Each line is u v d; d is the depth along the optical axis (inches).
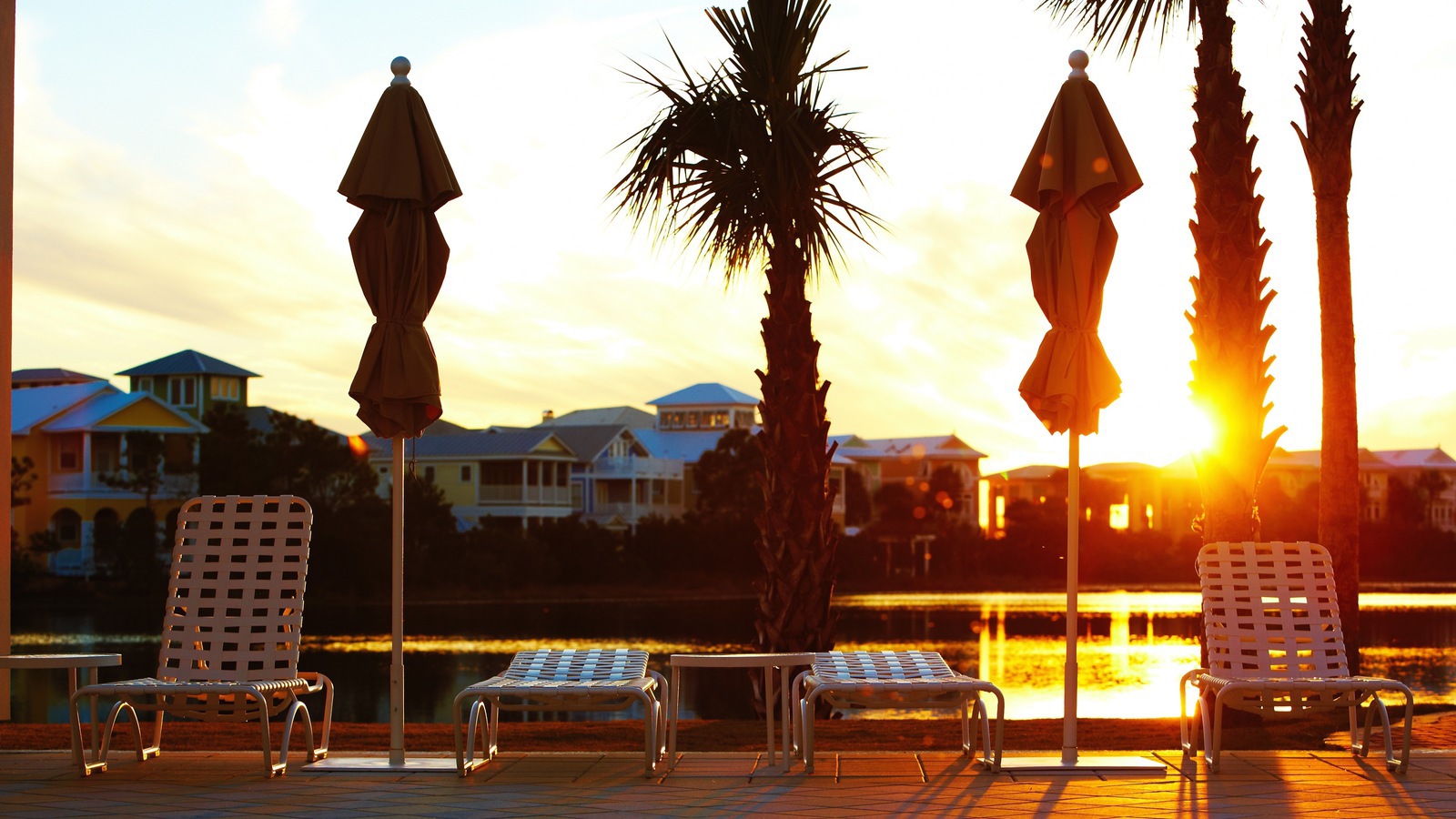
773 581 426.0
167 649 267.9
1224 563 279.3
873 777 251.3
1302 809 220.8
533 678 264.7
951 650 990.4
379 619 1325.0
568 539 1888.5
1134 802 227.3
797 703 281.6
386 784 246.1
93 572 1593.3
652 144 410.0
